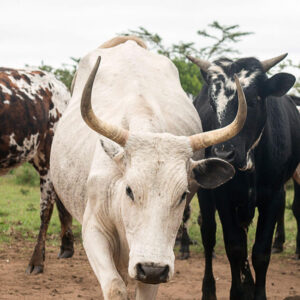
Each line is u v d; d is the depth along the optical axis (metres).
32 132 8.41
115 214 4.96
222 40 29.72
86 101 4.36
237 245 6.38
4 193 16.42
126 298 4.65
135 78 6.07
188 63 27.31
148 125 5.10
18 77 8.62
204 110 7.13
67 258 8.83
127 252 5.16
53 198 8.30
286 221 12.55
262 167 6.48
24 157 8.41
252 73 6.19
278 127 6.73
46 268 8.20
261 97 6.22
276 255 9.65
